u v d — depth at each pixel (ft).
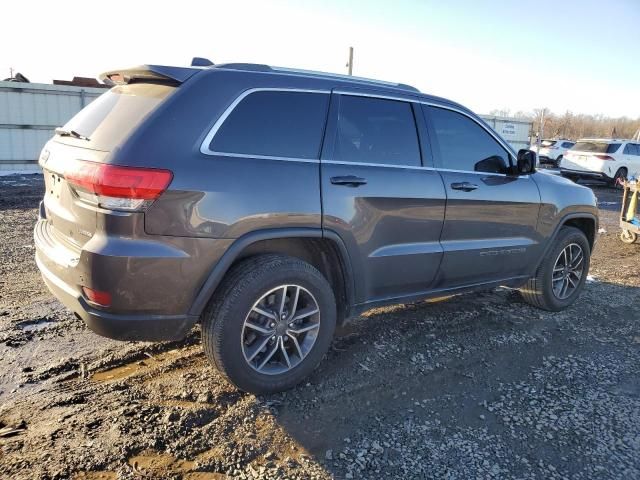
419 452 8.93
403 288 12.39
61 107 56.80
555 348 13.42
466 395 10.86
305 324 10.69
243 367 9.81
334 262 11.09
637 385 11.60
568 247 16.10
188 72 9.66
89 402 9.79
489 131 14.03
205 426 9.26
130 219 8.47
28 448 8.38
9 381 10.41
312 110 10.69
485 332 14.20
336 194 10.52
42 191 40.09
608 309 16.74
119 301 8.64
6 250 20.67
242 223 9.35
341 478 8.21
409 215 11.82
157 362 11.50
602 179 63.87
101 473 7.96
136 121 9.01
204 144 9.19
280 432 9.25
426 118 12.64
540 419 10.11
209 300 9.65
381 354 12.48
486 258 13.78
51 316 13.78
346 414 9.92
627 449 9.26
